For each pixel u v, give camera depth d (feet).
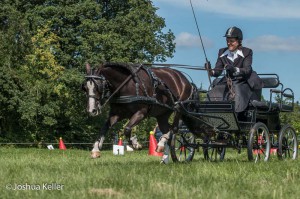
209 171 33.96
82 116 189.57
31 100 167.22
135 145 38.99
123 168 35.06
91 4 176.14
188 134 49.49
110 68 38.01
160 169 34.35
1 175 31.22
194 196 24.07
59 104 180.86
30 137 179.83
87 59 170.40
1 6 170.91
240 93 45.62
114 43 170.19
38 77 173.58
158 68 43.83
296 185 28.35
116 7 186.29
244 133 47.09
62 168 35.73
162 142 43.16
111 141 180.96
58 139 190.49
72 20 177.68
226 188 26.58
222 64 47.39
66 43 177.47
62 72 174.09
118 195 24.27
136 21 178.19
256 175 33.04
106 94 37.88
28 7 181.16
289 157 51.57
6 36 167.02
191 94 44.70
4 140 173.47
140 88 38.65
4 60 166.91
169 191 24.81
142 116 38.78
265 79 48.62
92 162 44.98
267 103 46.65
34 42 173.78
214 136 47.47
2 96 163.63
